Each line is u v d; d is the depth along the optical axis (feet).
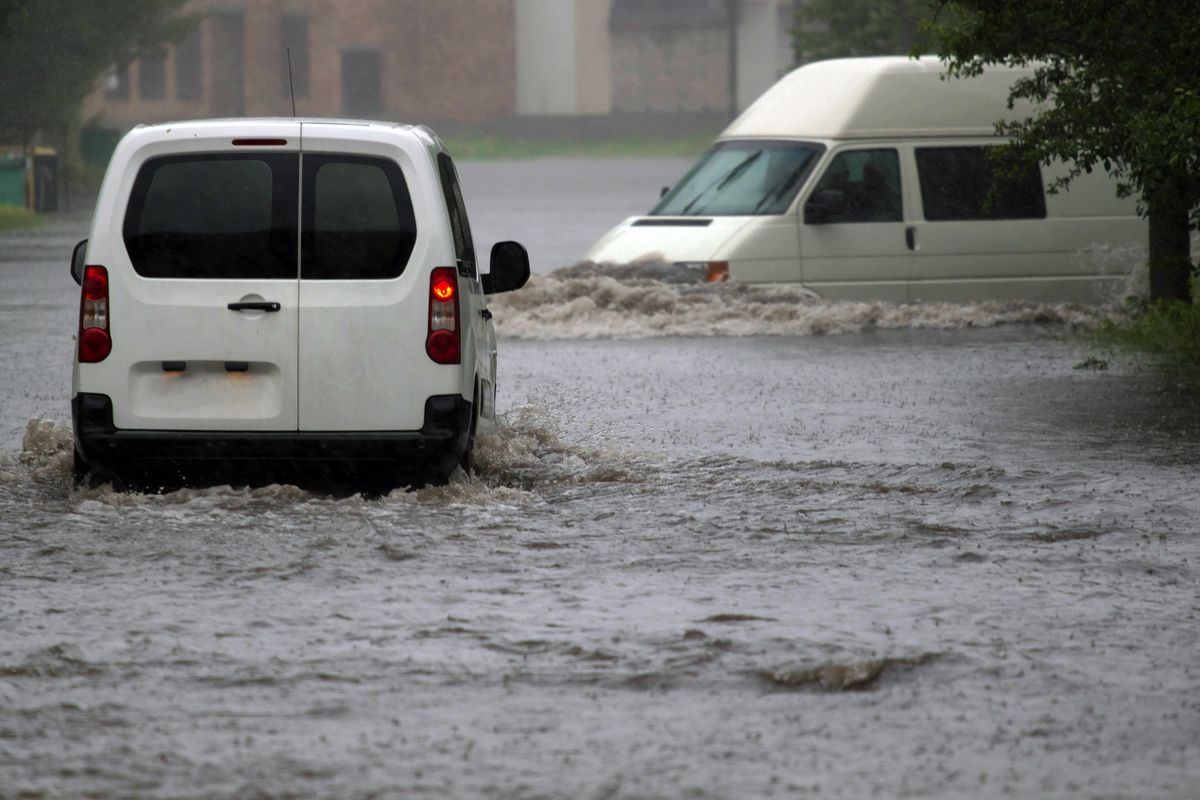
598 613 76.89
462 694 64.90
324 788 54.65
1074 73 208.74
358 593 80.59
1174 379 171.83
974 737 60.03
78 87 607.37
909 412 147.64
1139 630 74.43
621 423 140.26
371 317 102.68
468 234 116.78
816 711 62.95
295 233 102.99
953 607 78.23
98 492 104.99
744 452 124.67
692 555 89.25
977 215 245.86
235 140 103.14
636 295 229.25
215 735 60.03
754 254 238.68
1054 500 104.73
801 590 81.61
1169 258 216.33
